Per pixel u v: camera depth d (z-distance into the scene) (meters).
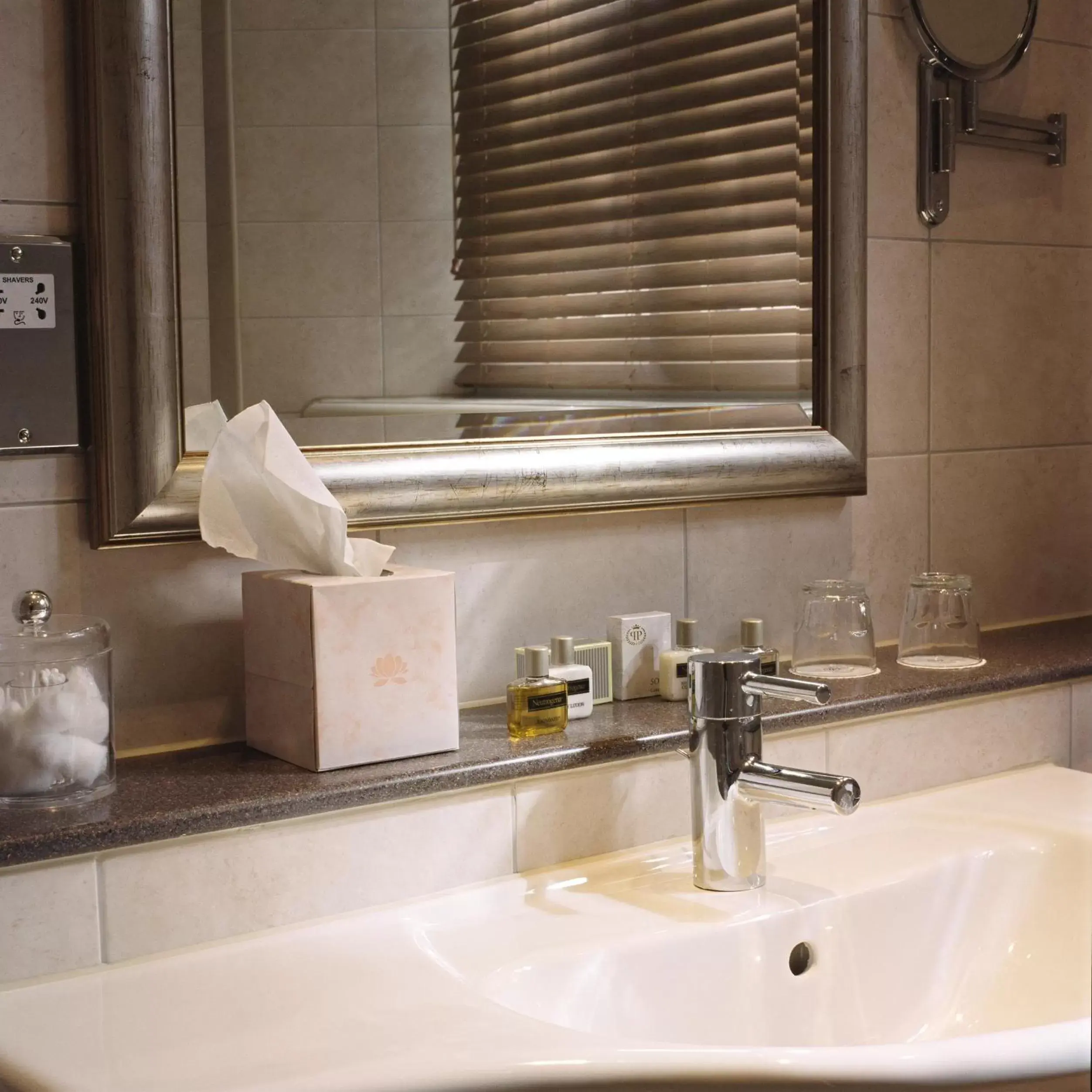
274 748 1.09
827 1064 0.76
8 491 1.04
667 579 1.38
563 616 1.32
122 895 0.95
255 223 1.13
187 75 1.08
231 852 0.98
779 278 1.40
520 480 1.24
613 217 1.30
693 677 1.09
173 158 1.07
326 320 1.16
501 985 0.94
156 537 1.08
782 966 1.07
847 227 1.43
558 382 1.28
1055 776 1.39
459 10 1.22
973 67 1.53
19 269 1.02
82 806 0.97
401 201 1.19
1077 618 1.71
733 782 1.09
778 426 1.42
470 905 1.07
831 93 1.40
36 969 0.92
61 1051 0.83
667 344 1.34
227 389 1.12
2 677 0.96
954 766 1.36
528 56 1.25
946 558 1.59
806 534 1.48
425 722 1.08
